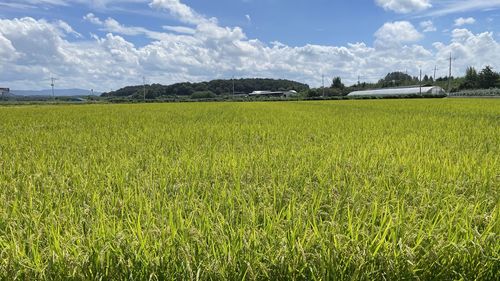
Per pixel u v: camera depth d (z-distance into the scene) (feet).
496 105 105.09
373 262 8.64
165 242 8.99
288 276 8.39
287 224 10.20
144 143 30.32
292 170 17.69
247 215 11.08
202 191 14.74
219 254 8.75
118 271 8.40
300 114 74.64
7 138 35.01
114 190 14.76
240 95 471.21
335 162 20.04
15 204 12.21
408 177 16.72
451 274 8.79
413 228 9.87
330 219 11.28
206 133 38.24
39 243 9.66
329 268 8.42
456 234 9.53
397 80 577.43
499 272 8.90
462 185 15.25
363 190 14.62
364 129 40.86
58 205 12.48
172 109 109.60
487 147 26.53
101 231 9.71
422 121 51.29
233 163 19.47
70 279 8.20
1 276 8.21
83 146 28.76
